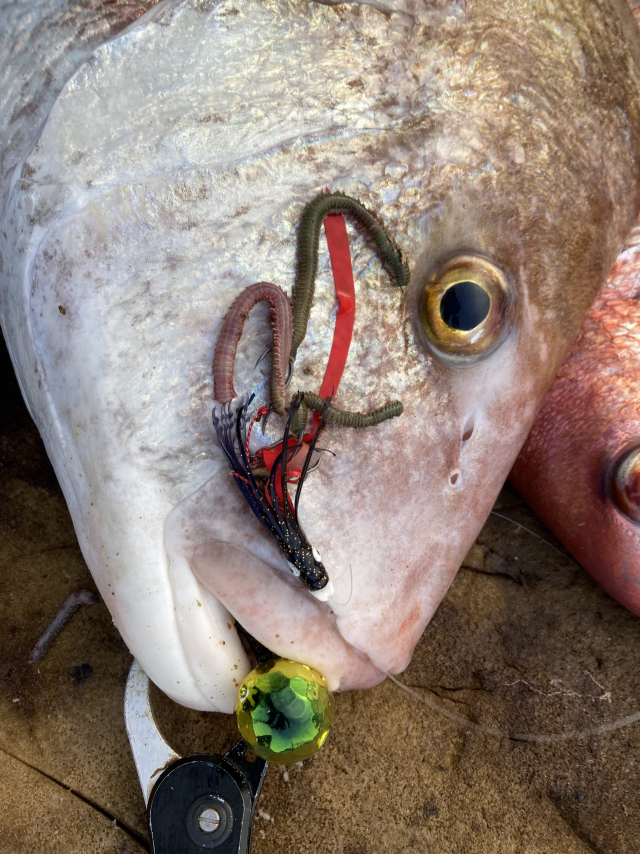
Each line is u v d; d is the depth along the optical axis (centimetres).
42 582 26
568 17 20
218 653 21
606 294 27
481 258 20
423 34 19
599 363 28
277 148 19
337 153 19
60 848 23
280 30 19
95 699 25
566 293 22
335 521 20
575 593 28
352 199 19
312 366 19
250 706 20
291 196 19
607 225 22
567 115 20
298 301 19
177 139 19
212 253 19
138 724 23
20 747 24
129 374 19
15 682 25
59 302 20
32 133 20
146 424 19
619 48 21
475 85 20
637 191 23
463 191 20
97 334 19
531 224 20
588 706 26
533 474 29
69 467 21
